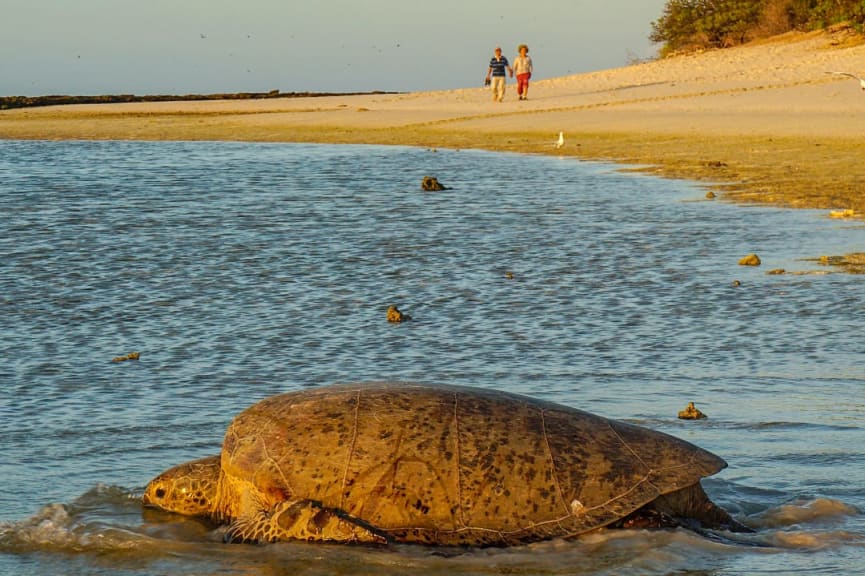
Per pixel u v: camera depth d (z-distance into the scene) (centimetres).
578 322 1477
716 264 1852
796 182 2809
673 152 3731
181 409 1105
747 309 1527
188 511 876
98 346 1365
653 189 2892
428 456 819
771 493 891
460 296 1650
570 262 1906
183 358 1308
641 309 1546
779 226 2203
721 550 782
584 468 826
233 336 1415
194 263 1931
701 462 851
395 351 1336
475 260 1942
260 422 866
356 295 1664
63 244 2122
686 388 1167
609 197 2773
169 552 793
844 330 1399
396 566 764
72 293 1680
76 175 3547
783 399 1123
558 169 3500
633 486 823
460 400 852
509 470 816
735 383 1184
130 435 1029
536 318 1502
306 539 803
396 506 808
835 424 1041
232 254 2022
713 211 2448
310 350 1345
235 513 859
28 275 1811
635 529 811
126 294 1675
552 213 2514
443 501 806
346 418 845
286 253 2030
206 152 4509
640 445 852
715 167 3253
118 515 862
